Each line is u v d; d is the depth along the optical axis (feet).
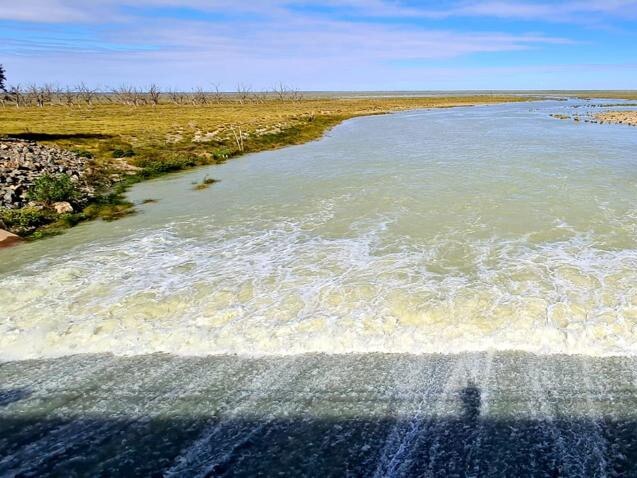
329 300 29.50
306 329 26.30
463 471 17.31
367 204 53.98
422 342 24.75
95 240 44.34
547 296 28.68
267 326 26.76
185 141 112.88
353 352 24.31
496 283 31.01
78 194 60.70
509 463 17.54
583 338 24.25
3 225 46.39
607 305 27.30
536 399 20.51
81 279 34.42
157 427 19.94
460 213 48.93
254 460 18.12
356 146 112.47
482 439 18.66
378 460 17.89
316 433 19.27
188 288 32.22
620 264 33.60
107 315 28.68
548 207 50.21
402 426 19.45
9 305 30.37
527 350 23.72
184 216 52.16
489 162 81.15
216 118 194.70
